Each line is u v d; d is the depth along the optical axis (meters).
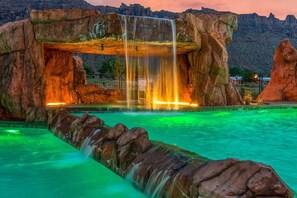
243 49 195.25
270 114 17.09
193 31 16.59
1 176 6.68
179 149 5.44
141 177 5.34
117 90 21.73
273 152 8.68
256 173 3.61
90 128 8.66
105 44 16.55
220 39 20.06
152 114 15.72
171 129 12.41
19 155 8.43
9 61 14.66
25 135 11.37
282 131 12.26
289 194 3.50
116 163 6.30
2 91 14.45
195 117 15.46
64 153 8.52
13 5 197.12
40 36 14.81
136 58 22.25
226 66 18.75
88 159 7.51
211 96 18.28
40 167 7.29
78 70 21.36
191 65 18.97
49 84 18.23
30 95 14.48
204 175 4.05
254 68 176.62
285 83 24.83
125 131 6.92
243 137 11.01
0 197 5.50
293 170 6.89
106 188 5.88
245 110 17.61
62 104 18.41
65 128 10.47
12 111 14.31
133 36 15.43
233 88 19.67
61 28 15.00
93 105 18.06
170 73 20.47
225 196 3.53
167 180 4.64
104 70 71.94
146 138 6.25
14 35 14.51
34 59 14.76
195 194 3.98
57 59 18.88
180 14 17.22
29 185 6.12
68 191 5.76
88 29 14.98
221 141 10.27
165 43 16.16
